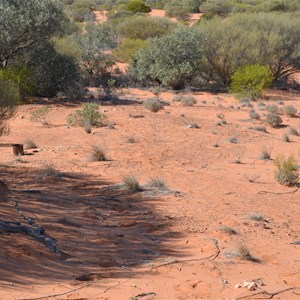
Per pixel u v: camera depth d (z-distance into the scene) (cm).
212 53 3578
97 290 606
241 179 1339
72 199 1065
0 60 2686
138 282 643
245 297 620
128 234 859
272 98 3262
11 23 2542
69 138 1802
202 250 792
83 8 7462
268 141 1934
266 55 3684
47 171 1293
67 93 2786
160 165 1467
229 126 2206
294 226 965
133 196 1131
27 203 966
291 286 675
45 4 2661
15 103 1377
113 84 3331
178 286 639
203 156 1609
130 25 5159
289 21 3875
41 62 2712
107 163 1455
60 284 611
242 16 3900
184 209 1035
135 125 2062
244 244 808
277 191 1238
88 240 805
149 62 3519
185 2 7631
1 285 577
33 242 716
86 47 3572
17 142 1722
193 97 3016
